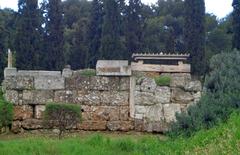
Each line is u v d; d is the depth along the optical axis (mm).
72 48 51406
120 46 44469
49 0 46969
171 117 25438
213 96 16672
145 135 24594
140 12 49781
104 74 26000
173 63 28969
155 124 25422
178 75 26391
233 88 16641
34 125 25469
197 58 41875
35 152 17031
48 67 44844
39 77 25938
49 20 46406
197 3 42812
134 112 25703
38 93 25812
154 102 25641
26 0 44406
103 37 44125
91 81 25953
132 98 25781
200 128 15906
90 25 49688
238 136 12953
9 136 24328
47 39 45812
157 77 26125
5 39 46469
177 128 16734
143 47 48969
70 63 50438
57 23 46438
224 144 13023
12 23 51281
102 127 25625
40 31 44875
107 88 25938
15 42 44156
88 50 47906
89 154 16688
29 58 43781
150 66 26688
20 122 25500
